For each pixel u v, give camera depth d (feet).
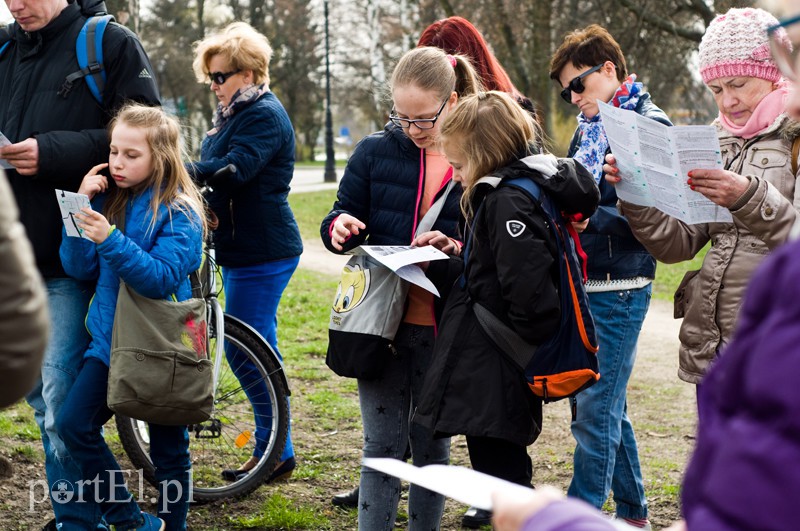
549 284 9.04
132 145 10.89
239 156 13.80
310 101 157.38
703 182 8.93
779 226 8.83
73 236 10.80
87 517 11.35
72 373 11.43
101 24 11.84
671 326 30.01
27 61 11.84
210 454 15.08
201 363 10.98
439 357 9.54
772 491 2.73
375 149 11.02
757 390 2.86
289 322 27.27
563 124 63.41
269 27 141.49
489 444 9.75
